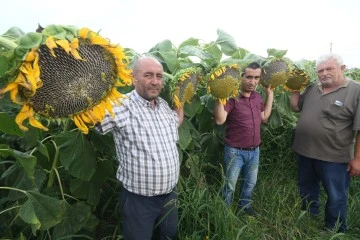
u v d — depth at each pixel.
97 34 1.61
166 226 3.18
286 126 5.51
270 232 4.04
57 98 1.60
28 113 1.54
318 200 4.62
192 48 3.42
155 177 2.85
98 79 1.69
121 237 3.18
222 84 3.24
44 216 2.42
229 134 4.25
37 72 1.41
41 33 1.48
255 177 4.41
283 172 5.49
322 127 4.09
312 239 3.89
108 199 3.74
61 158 2.81
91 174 2.93
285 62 3.95
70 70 1.59
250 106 4.16
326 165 4.15
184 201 3.50
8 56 1.43
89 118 1.75
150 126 2.87
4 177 2.84
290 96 4.92
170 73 3.48
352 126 4.02
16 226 3.05
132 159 2.83
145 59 2.85
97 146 3.14
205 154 4.56
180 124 3.36
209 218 3.43
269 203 4.57
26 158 2.15
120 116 2.75
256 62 3.89
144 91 2.86
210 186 4.23
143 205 2.92
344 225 4.25
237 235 3.18
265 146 5.62
